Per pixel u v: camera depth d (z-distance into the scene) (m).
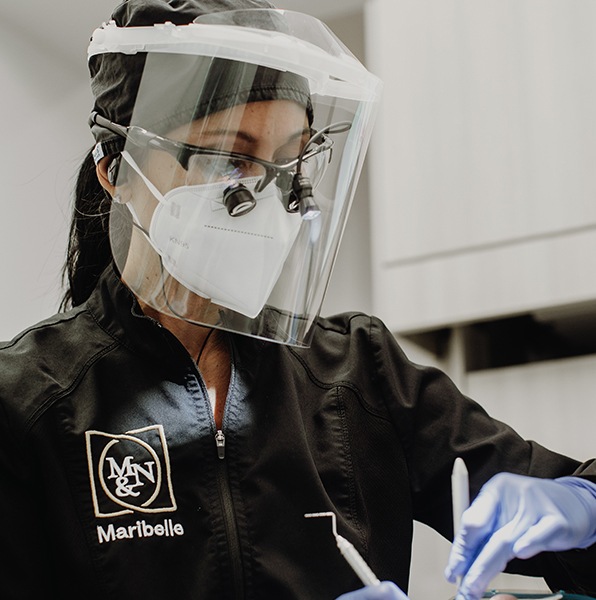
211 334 1.57
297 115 1.49
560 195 2.25
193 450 1.43
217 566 1.37
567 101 2.29
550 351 2.45
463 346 2.41
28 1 3.00
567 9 2.34
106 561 1.37
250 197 1.46
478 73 2.41
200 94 1.46
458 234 2.35
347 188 1.57
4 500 1.38
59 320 1.55
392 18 2.56
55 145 3.13
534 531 1.33
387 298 2.40
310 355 1.62
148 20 1.56
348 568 1.42
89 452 1.42
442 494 1.60
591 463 1.60
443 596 2.58
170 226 1.47
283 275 1.52
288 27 1.56
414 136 2.45
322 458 1.50
